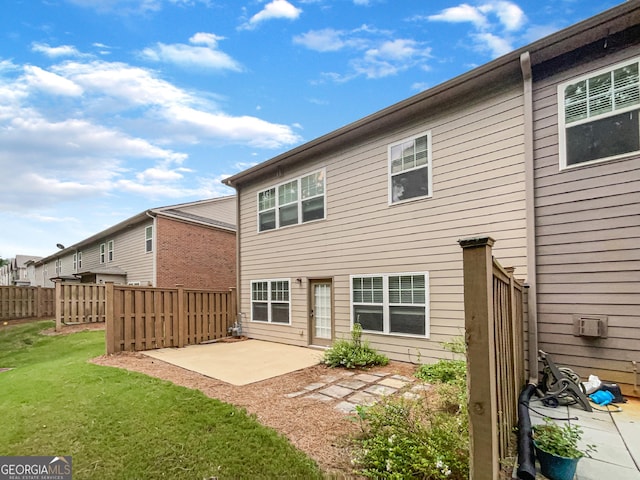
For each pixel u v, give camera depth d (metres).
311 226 8.61
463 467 2.43
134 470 2.81
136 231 15.27
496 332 2.32
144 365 6.24
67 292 11.74
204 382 5.14
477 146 5.88
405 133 6.88
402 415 3.13
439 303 6.18
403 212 6.80
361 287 7.42
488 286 1.97
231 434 3.34
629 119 4.54
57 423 3.64
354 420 3.58
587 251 4.71
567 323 4.80
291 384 5.12
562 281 4.88
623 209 4.50
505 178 5.54
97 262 18.70
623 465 2.69
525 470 2.34
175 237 14.38
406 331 6.60
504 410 2.66
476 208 5.83
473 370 1.99
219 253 16.02
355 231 7.63
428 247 6.39
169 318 8.37
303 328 8.60
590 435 3.24
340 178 8.02
